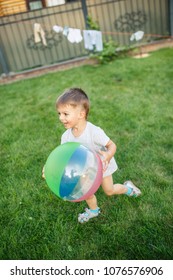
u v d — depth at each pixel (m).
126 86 5.64
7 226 2.57
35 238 2.41
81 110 2.05
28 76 7.55
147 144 3.58
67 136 2.28
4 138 4.20
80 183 1.90
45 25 7.62
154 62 6.77
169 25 8.11
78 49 8.02
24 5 8.91
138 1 7.77
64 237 2.40
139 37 5.78
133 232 2.36
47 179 2.00
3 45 7.65
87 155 1.92
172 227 2.34
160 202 2.60
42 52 7.93
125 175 3.03
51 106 5.21
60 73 7.20
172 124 3.94
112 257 2.19
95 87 5.80
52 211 2.67
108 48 7.38
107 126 4.14
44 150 3.72
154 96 4.96
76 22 7.73
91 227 2.45
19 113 5.10
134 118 4.27
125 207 2.61
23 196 2.90
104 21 7.88
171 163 3.15
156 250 2.17
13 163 3.51
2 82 7.51
